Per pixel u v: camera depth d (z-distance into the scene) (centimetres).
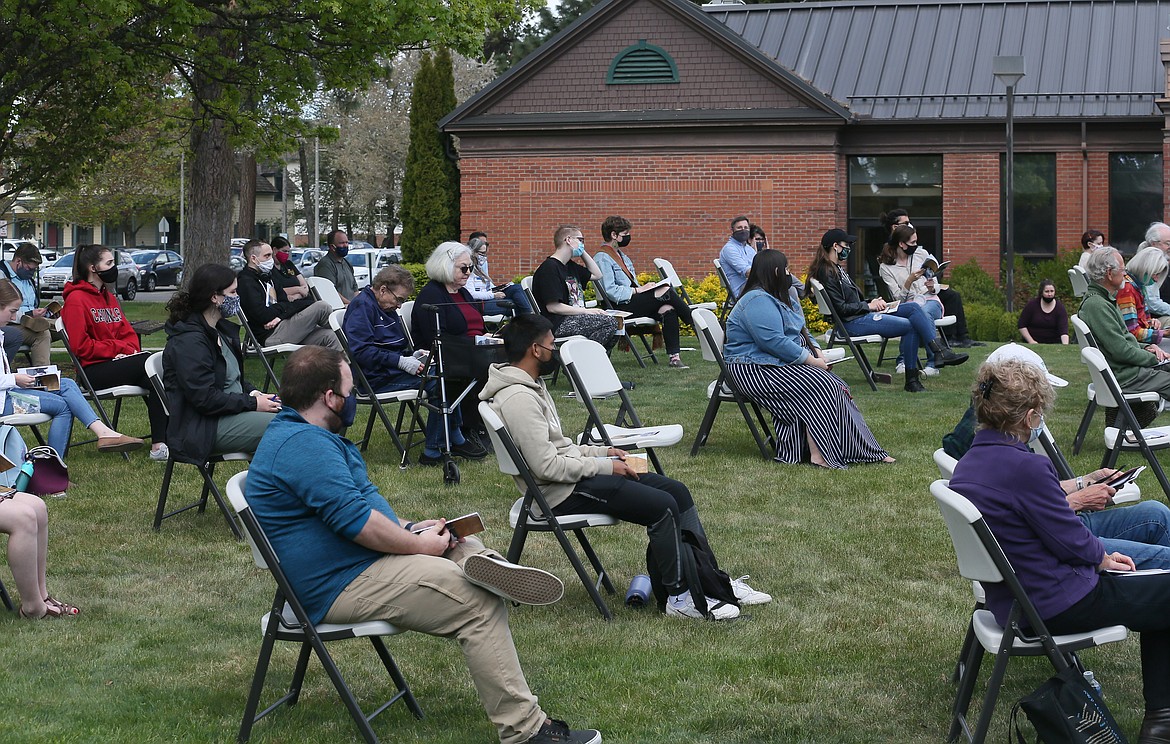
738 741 428
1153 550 463
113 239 6756
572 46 2450
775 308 878
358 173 5488
